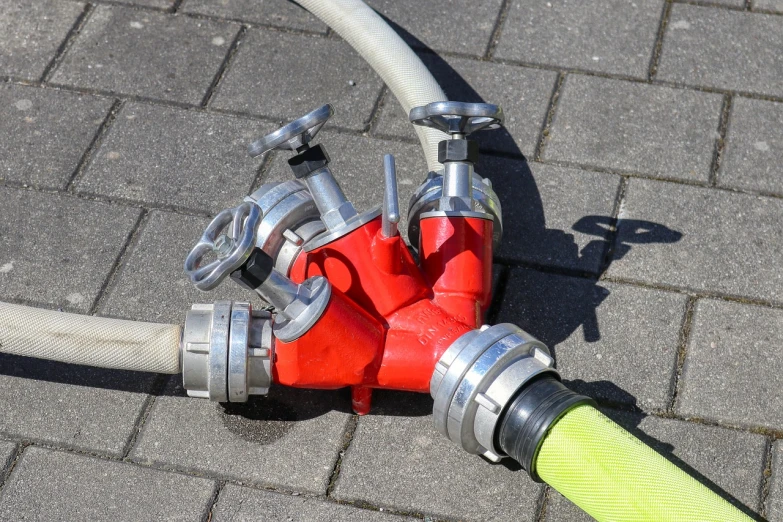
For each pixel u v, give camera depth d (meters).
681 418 1.85
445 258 1.79
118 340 1.76
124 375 1.87
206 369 1.75
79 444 1.83
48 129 2.08
